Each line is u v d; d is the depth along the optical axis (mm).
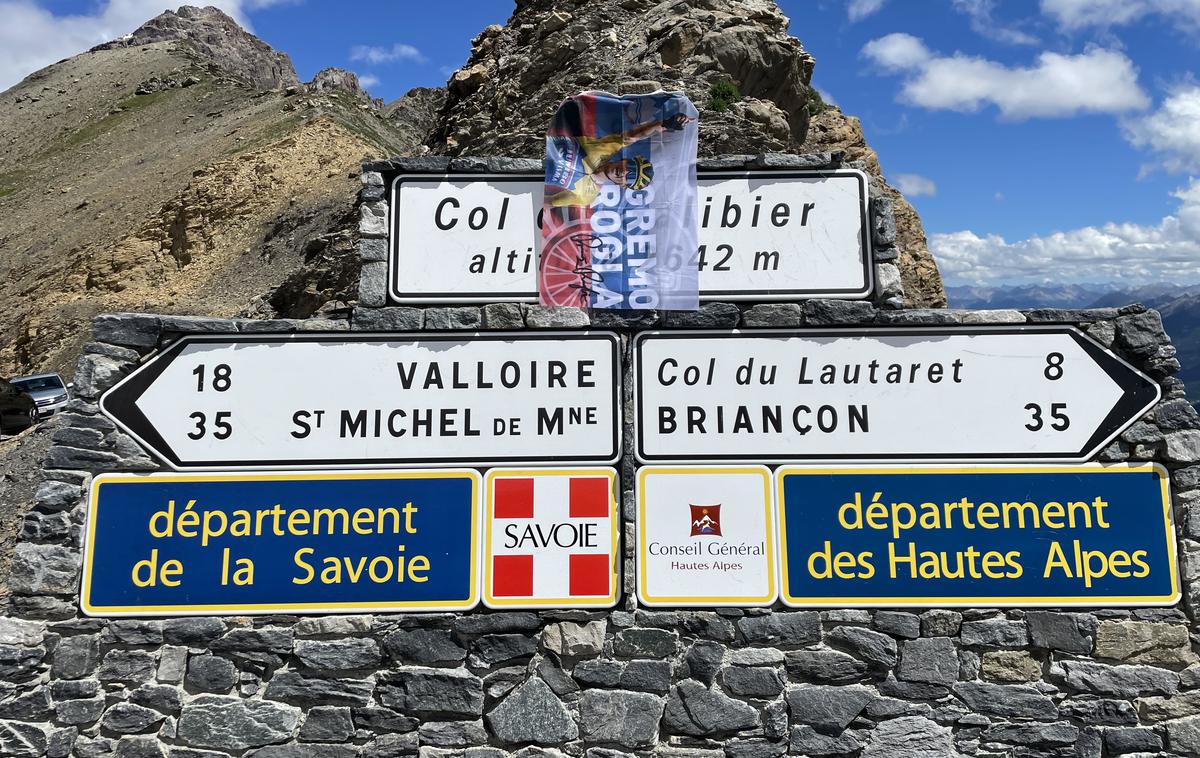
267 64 154375
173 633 6000
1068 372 6359
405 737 5926
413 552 6203
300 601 6117
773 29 23156
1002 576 6129
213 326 6398
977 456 6293
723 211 6664
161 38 140875
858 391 6402
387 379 6426
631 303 6527
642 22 23188
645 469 6320
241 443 6301
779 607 6121
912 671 5996
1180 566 6094
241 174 43375
